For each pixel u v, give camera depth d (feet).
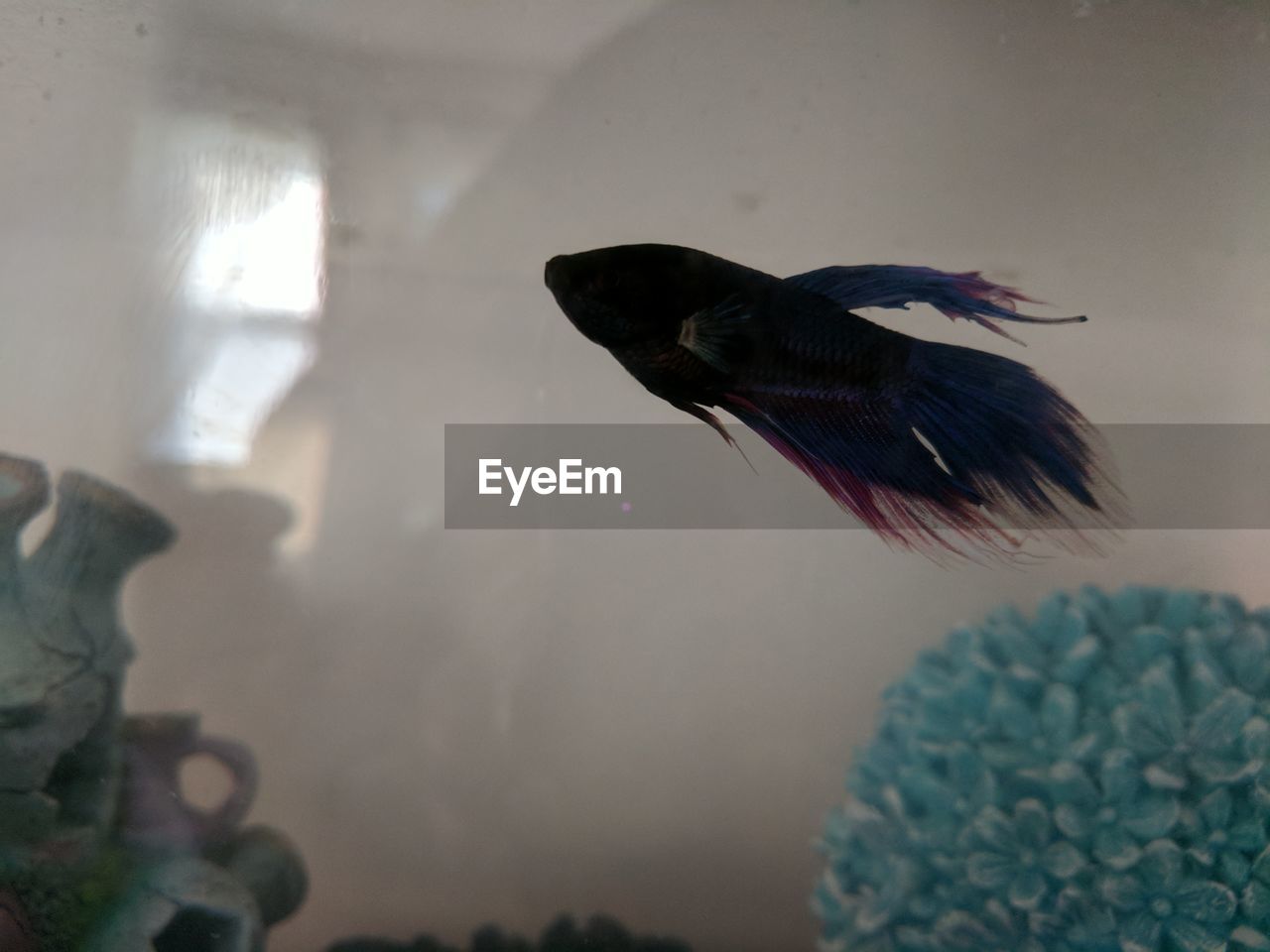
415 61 0.38
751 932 0.37
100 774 0.36
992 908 0.31
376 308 0.39
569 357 0.39
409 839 0.38
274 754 0.38
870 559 0.38
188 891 0.34
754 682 0.39
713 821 0.38
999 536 0.35
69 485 0.36
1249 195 0.38
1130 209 0.39
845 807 0.36
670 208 0.39
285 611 0.39
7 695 0.34
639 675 0.39
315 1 0.38
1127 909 0.30
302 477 0.39
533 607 0.39
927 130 0.39
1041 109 0.39
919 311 0.36
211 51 0.38
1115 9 0.39
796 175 0.39
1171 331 0.38
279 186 0.38
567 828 0.39
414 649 0.39
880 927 0.33
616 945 0.37
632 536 0.39
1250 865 0.30
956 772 0.33
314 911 0.37
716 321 0.31
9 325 0.38
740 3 0.38
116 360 0.38
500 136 0.39
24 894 0.34
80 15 0.38
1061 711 0.33
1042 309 0.38
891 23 0.39
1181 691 0.32
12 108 0.38
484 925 0.37
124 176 0.38
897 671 0.38
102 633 0.36
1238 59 0.39
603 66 0.38
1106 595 0.36
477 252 0.39
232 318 0.39
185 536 0.38
